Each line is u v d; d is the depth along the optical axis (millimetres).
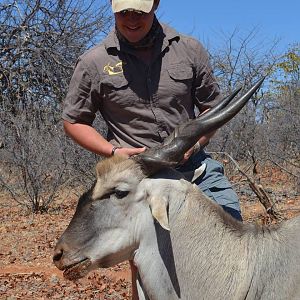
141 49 2578
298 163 7918
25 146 7316
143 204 2277
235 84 8484
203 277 2264
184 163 2576
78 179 7711
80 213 2348
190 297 2271
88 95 2660
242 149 7895
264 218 5293
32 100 9242
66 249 2338
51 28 9750
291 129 8484
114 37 2611
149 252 2283
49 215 7051
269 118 8844
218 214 2314
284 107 8953
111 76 2592
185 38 2645
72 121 2682
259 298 2258
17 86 9602
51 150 7488
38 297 4035
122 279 4328
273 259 2273
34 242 5664
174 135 2311
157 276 2279
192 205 2277
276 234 2320
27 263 4957
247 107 7996
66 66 9320
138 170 2283
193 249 2268
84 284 4277
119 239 2293
